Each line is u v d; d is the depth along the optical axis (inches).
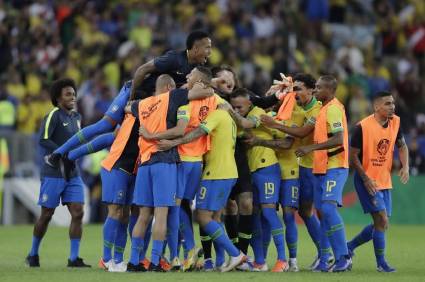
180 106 1497.3
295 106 1614.2
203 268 1583.4
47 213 1675.7
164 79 1552.7
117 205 1560.0
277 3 4015.8
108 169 1556.3
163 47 3609.7
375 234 1592.0
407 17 4271.7
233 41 3686.0
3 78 3380.9
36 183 2997.0
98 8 3860.7
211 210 1535.4
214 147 1540.4
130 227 1635.1
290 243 1617.9
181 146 1520.7
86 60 3577.8
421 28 4190.5
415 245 2135.8
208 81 1520.7
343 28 4180.6
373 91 3742.6
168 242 1536.7
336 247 1552.7
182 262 1601.9
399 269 1621.6
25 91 3390.7
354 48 3932.1
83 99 3280.0
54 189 1665.8
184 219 1571.1
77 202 1675.7
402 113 3481.8
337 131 1542.8
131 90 1603.1
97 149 1644.9
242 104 1604.3
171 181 1487.5
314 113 1604.3
